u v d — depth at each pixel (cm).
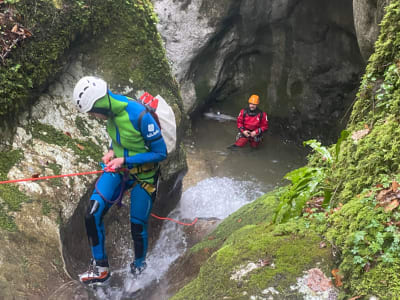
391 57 285
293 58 845
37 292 262
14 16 331
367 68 310
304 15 786
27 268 271
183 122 473
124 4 409
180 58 838
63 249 306
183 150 489
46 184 329
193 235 454
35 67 345
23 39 333
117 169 288
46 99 368
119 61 411
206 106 964
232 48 893
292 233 248
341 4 725
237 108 962
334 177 281
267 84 913
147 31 429
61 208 324
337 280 207
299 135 867
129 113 271
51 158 347
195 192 645
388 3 315
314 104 834
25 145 342
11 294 250
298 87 855
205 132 889
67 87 387
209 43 849
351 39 743
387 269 194
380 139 254
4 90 321
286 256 228
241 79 943
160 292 323
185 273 330
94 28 389
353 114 314
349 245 213
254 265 228
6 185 312
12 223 291
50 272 280
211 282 229
